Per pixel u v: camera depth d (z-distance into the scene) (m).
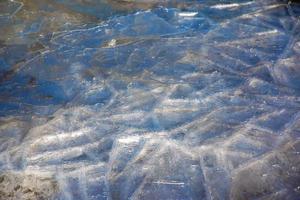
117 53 3.21
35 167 2.41
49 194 2.28
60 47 3.30
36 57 3.21
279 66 3.02
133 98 2.82
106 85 2.93
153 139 2.54
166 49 3.22
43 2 3.78
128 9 3.66
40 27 3.52
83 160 2.45
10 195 2.28
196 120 2.65
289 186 2.24
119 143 2.53
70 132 2.61
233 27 3.42
